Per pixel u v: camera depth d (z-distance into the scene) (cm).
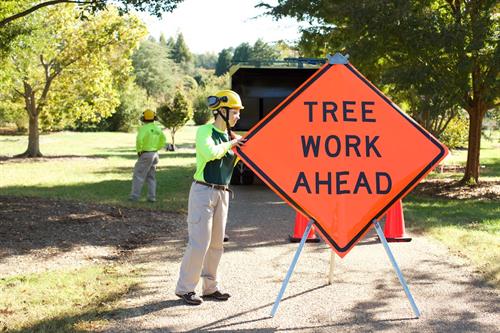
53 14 2589
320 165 552
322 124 555
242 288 618
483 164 2572
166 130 6400
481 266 704
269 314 536
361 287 624
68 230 895
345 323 515
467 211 1142
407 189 556
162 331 488
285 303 569
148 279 640
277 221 1049
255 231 949
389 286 628
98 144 4016
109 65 2888
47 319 502
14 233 856
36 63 2600
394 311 548
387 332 494
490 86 1350
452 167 2395
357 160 554
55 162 2428
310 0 1591
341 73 562
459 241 844
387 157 556
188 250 554
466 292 606
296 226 862
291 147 550
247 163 544
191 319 519
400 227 867
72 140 4528
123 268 688
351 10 1339
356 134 556
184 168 2217
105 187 1513
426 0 1408
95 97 2905
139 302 560
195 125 7881
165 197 1329
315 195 550
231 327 502
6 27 1527
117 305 549
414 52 1355
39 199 1228
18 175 1847
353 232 550
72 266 694
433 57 1360
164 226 969
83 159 2612
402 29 1320
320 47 1866
